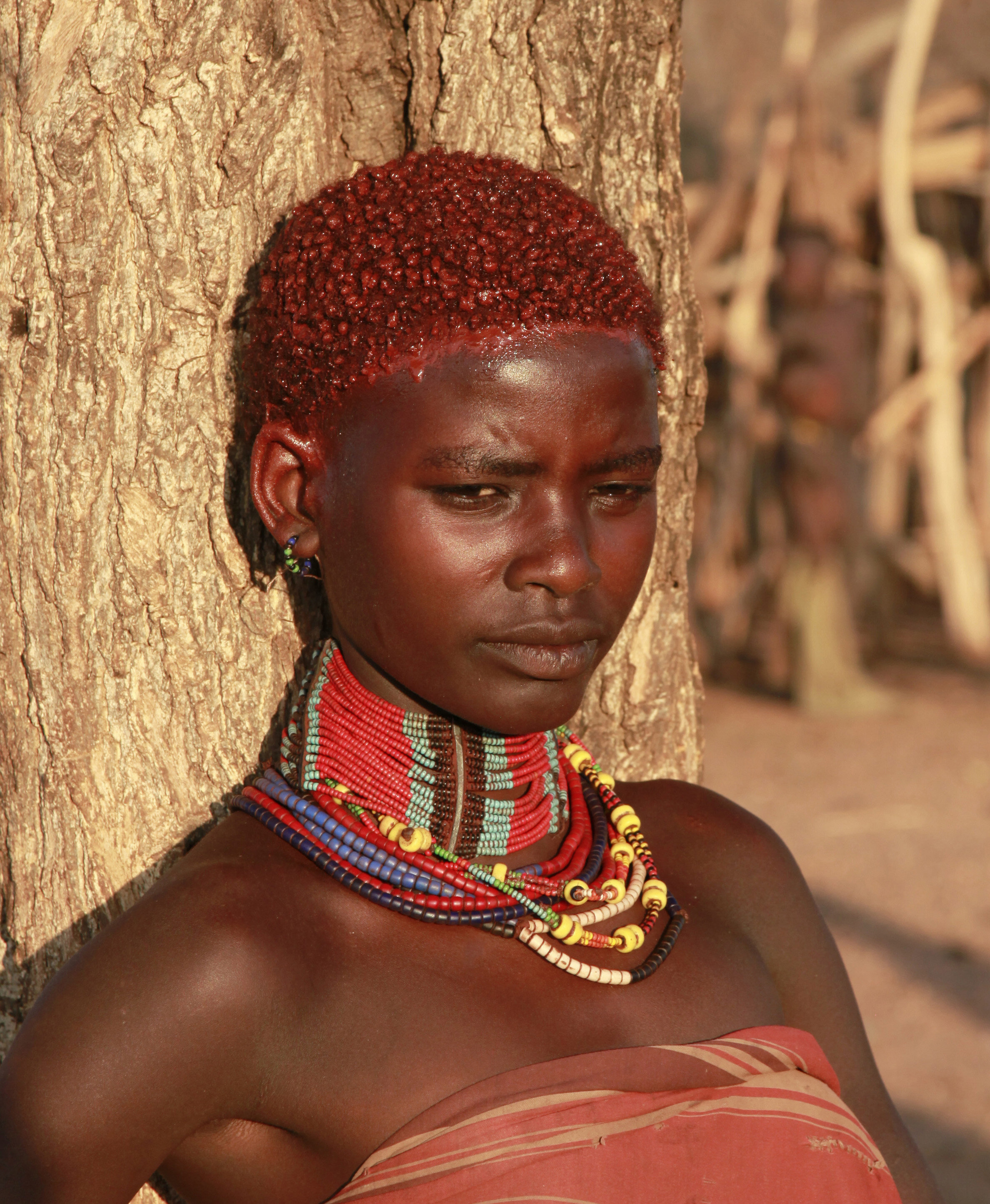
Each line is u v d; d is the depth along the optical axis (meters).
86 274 4.12
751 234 25.09
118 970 3.24
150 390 4.22
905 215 26.41
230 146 4.18
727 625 26.92
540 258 3.32
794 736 23.38
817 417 23.58
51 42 4.02
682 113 27.50
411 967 3.49
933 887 17.31
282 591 4.51
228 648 4.43
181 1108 3.25
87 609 4.28
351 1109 3.33
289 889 3.49
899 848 18.55
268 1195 3.45
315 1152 3.38
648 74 4.93
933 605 31.44
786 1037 3.75
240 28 4.14
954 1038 13.59
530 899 3.67
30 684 4.34
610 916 3.77
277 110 4.23
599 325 3.37
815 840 18.84
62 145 4.03
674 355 5.17
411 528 3.37
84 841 4.36
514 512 3.38
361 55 4.64
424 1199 3.25
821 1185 3.52
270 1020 3.31
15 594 4.30
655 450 3.54
